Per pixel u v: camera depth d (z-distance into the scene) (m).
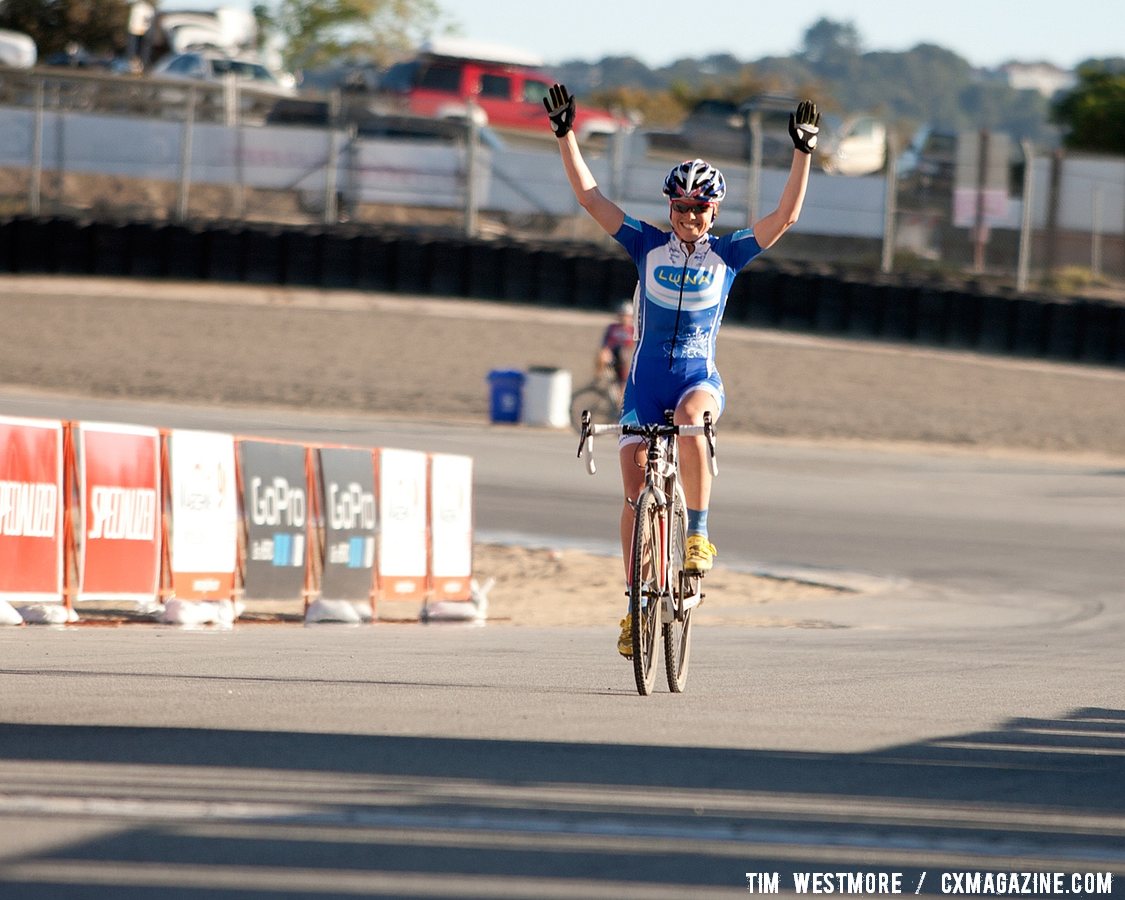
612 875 12.42
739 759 17.27
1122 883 12.95
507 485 66.19
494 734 18.17
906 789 16.16
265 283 117.62
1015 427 90.75
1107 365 109.50
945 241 123.31
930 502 66.88
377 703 20.34
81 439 34.22
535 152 124.19
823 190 121.94
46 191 122.44
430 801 14.57
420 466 43.19
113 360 95.38
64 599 34.12
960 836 14.26
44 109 120.69
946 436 87.25
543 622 41.69
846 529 59.88
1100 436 89.56
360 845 12.96
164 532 36.34
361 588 41.00
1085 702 24.06
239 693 20.94
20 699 19.73
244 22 170.12
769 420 89.00
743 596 46.31
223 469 37.53
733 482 69.81
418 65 140.12
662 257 22.06
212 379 91.94
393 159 122.75
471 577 44.97
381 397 89.94
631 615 21.66
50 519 33.75
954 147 125.25
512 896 11.72
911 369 105.50
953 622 41.19
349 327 108.62
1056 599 46.75
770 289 114.62
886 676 26.95
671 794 15.35
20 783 14.79
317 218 123.75
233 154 121.38
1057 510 66.12
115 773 15.32
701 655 29.98
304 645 29.52
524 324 112.06
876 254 122.12
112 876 11.83
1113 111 187.12
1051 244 122.69
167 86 122.44
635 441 22.12
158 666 24.11
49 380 88.81
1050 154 122.75
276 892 11.58
